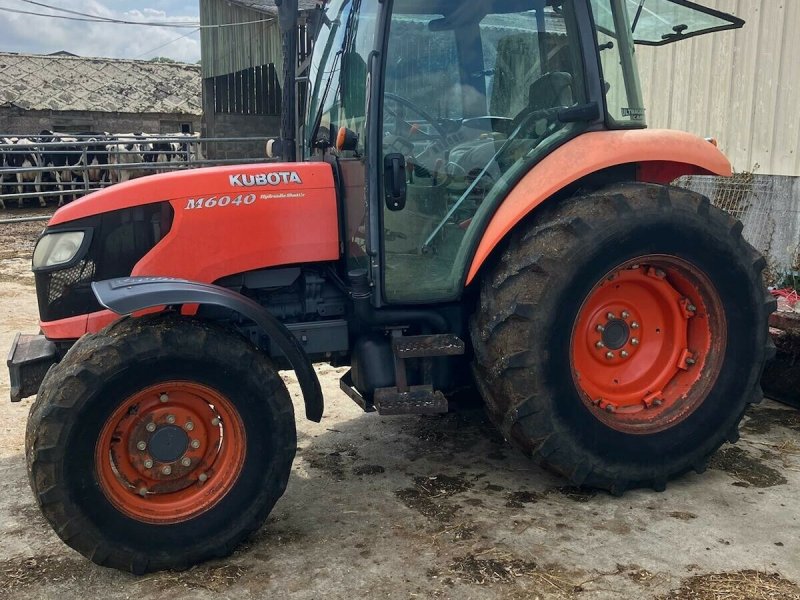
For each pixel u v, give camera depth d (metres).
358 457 3.84
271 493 2.90
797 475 3.54
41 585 2.72
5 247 10.56
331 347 3.46
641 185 3.34
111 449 2.79
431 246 3.31
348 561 2.84
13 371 3.22
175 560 2.78
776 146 6.34
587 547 2.90
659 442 3.33
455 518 3.17
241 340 2.90
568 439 3.19
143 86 23.22
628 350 3.51
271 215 3.35
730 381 3.43
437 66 3.21
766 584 2.62
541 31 3.29
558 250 3.14
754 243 6.29
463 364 3.51
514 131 3.31
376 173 3.12
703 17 4.03
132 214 3.23
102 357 2.67
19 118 20.53
